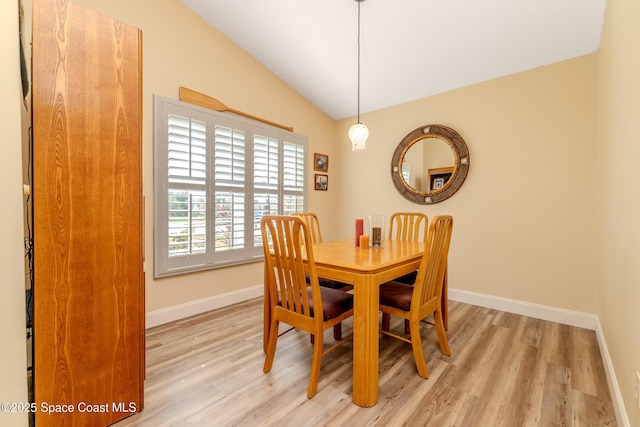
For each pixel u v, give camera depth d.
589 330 2.29
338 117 4.06
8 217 0.93
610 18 1.77
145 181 2.27
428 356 1.89
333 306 1.61
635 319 1.14
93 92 1.21
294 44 2.79
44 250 1.10
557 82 2.46
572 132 2.39
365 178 3.82
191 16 2.54
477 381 1.61
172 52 2.42
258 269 3.13
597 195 2.27
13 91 0.94
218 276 2.77
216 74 2.72
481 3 2.06
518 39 2.30
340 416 1.34
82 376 1.20
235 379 1.62
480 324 2.41
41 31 1.08
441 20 2.25
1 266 0.92
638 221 1.14
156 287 2.35
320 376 1.66
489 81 2.82
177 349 1.96
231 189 2.81
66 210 1.15
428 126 3.18
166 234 2.37
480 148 2.87
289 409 1.38
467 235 2.96
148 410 1.37
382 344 2.08
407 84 3.10
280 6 2.38
